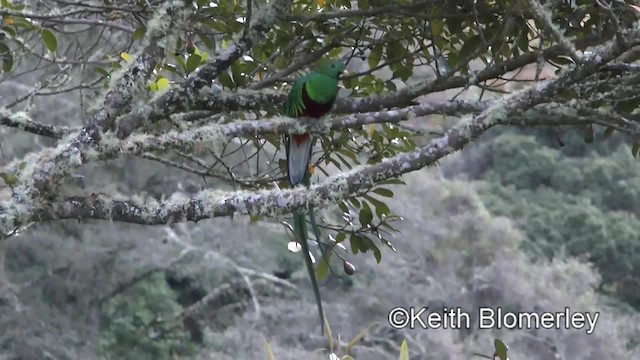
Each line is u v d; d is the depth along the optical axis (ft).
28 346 60.95
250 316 66.18
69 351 62.18
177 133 14.98
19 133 53.26
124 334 65.72
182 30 15.89
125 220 13.70
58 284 64.39
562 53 17.60
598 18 18.21
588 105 18.01
